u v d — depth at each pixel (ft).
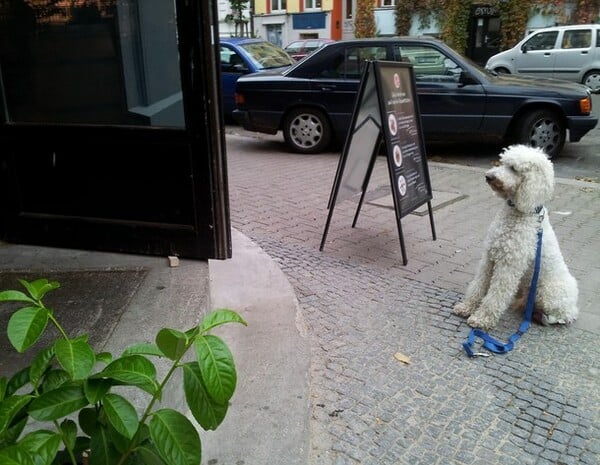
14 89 12.05
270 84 29.04
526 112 26.30
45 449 3.98
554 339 11.21
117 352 8.45
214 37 10.77
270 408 8.63
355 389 9.49
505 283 11.27
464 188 22.84
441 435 8.40
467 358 10.48
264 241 16.76
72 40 11.37
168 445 4.15
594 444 8.24
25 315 4.36
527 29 79.71
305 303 12.63
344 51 27.86
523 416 8.84
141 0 10.74
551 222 18.43
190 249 12.11
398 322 11.81
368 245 16.42
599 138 32.35
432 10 87.25
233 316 4.63
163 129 11.43
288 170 26.02
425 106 26.73
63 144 12.10
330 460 7.89
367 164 16.56
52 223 12.78
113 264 11.96
